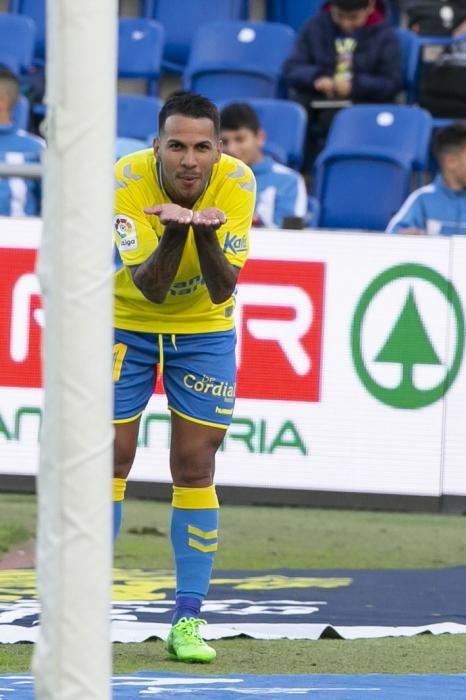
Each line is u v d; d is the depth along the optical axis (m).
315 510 28.12
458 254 24.64
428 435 24.84
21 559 21.86
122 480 15.48
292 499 24.89
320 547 23.69
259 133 30.67
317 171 33.97
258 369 24.80
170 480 24.78
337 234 24.62
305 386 24.78
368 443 24.84
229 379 15.49
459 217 28.97
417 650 15.77
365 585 20.31
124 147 29.67
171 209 13.76
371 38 36.34
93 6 8.66
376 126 34.75
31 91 37.69
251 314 24.70
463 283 24.66
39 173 19.27
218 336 15.38
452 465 24.86
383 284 24.67
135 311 15.14
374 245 24.62
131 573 20.80
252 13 42.44
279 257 24.62
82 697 8.68
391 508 24.88
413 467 24.88
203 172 14.32
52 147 8.74
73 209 8.72
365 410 24.81
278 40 39.00
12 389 24.89
